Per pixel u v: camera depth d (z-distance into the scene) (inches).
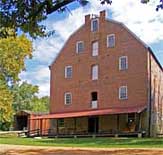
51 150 796.0
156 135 1812.3
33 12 456.8
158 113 1931.6
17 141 1258.0
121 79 1871.3
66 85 2082.9
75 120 1996.8
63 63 2121.1
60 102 2090.3
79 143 1159.0
